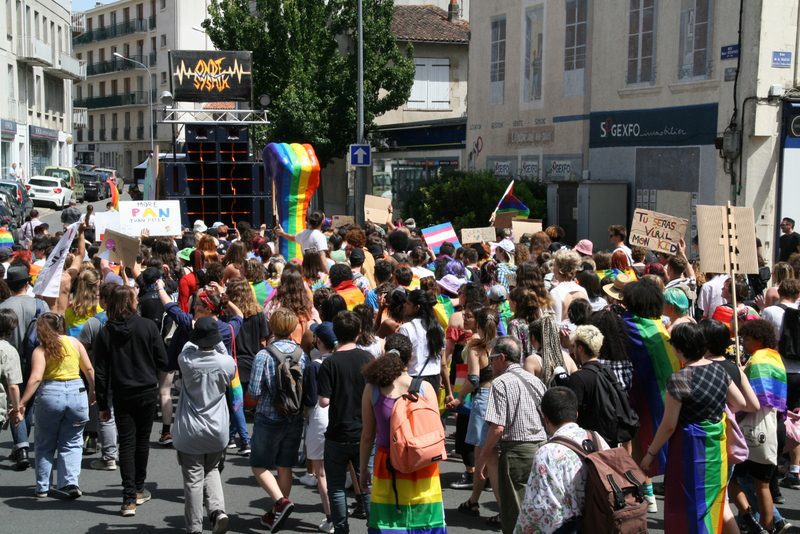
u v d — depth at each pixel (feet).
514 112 87.35
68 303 32.83
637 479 15.87
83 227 34.45
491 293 28.37
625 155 71.05
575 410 17.01
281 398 22.97
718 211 28.12
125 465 25.29
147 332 25.43
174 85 70.28
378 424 20.25
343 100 112.68
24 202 114.93
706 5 61.26
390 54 115.24
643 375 23.66
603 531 15.65
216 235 49.83
